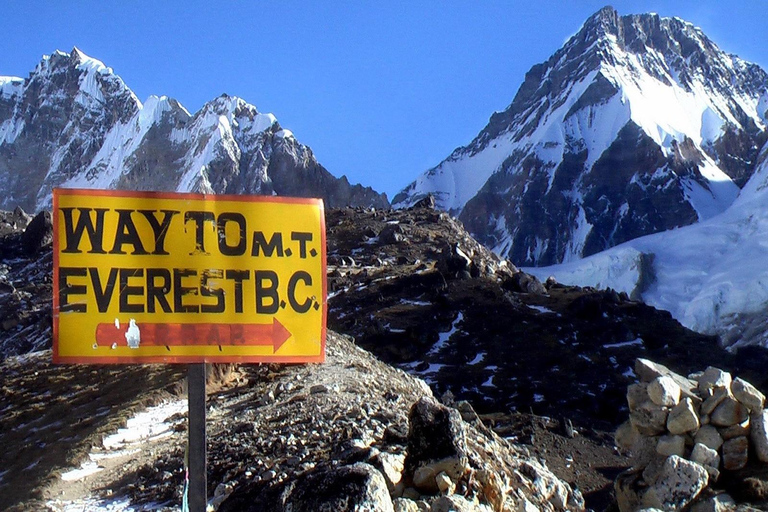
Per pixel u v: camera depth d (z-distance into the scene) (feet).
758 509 48.60
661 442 51.83
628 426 54.03
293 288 54.29
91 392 141.49
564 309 376.68
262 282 54.08
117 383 141.49
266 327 53.83
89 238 52.90
